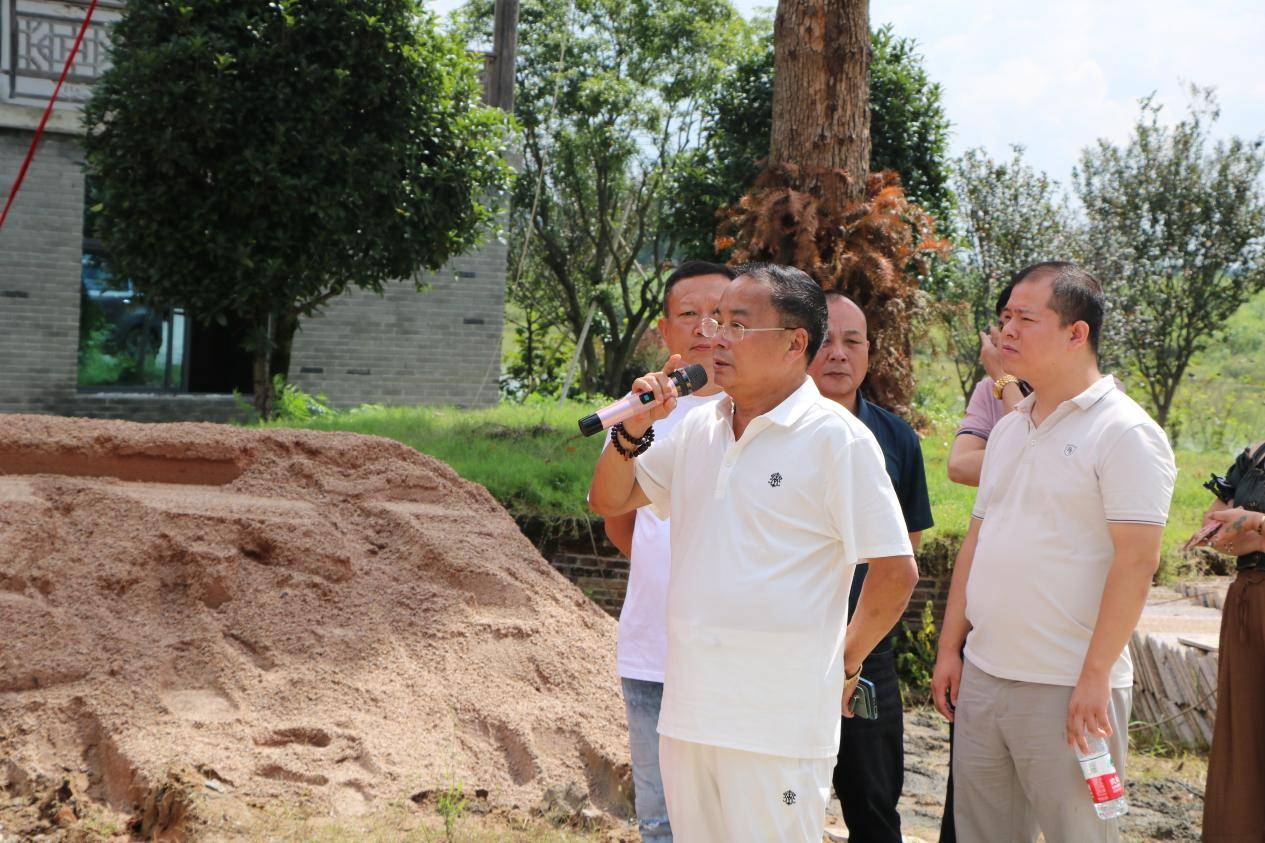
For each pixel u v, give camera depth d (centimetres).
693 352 379
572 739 496
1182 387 2116
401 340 1647
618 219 2991
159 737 444
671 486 312
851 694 326
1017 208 1947
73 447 577
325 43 1220
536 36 2648
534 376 2848
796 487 283
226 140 1191
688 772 287
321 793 436
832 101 1052
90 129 1205
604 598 834
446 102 1300
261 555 550
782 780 278
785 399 294
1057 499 346
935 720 717
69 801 414
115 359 1502
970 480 458
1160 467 333
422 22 1293
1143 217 1905
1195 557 979
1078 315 351
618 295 3045
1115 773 332
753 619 279
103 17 1426
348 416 1277
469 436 1081
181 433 607
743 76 1909
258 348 1303
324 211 1216
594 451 1016
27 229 1426
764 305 289
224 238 1205
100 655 476
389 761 459
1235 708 428
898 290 1019
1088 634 344
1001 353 362
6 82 1392
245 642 508
